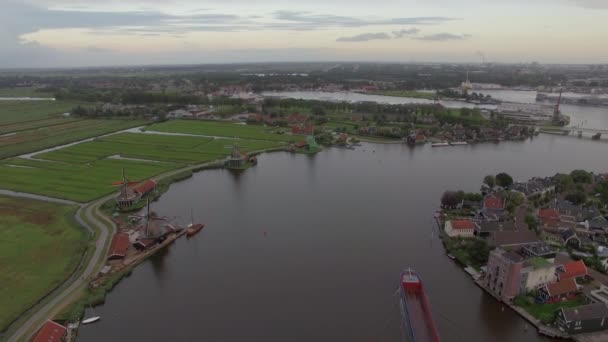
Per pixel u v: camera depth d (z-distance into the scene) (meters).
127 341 106.31
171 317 116.12
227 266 144.62
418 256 151.50
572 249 156.75
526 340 108.25
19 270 138.75
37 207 196.75
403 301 117.81
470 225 164.88
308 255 151.75
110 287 130.38
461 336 109.12
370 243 161.75
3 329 109.38
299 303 121.81
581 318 108.19
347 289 129.12
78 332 110.19
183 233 171.75
